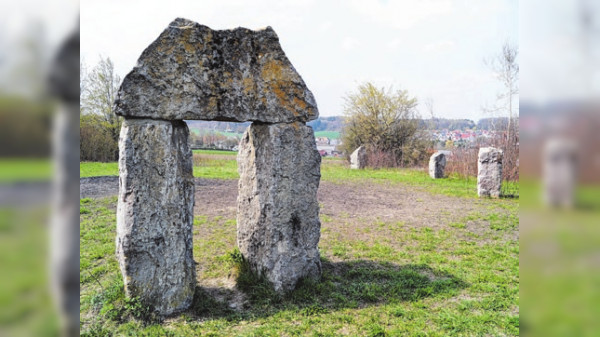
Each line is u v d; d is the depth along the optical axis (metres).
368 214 7.47
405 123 19.66
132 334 2.96
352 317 3.32
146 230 3.20
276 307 3.50
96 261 4.45
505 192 9.99
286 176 3.79
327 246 5.37
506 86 12.38
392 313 3.41
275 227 3.74
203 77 3.39
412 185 11.75
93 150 14.73
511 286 3.95
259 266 3.89
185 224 3.41
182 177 3.39
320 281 4.01
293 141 3.82
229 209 7.44
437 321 3.26
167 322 3.19
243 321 3.26
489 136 13.55
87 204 7.26
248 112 3.59
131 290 3.17
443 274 4.34
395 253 5.11
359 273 4.32
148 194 3.21
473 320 3.24
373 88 19.62
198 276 4.16
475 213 7.61
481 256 5.00
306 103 3.86
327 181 12.52
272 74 3.72
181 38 3.33
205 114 3.39
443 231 6.22
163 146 3.26
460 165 14.31
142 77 3.16
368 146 19.66
